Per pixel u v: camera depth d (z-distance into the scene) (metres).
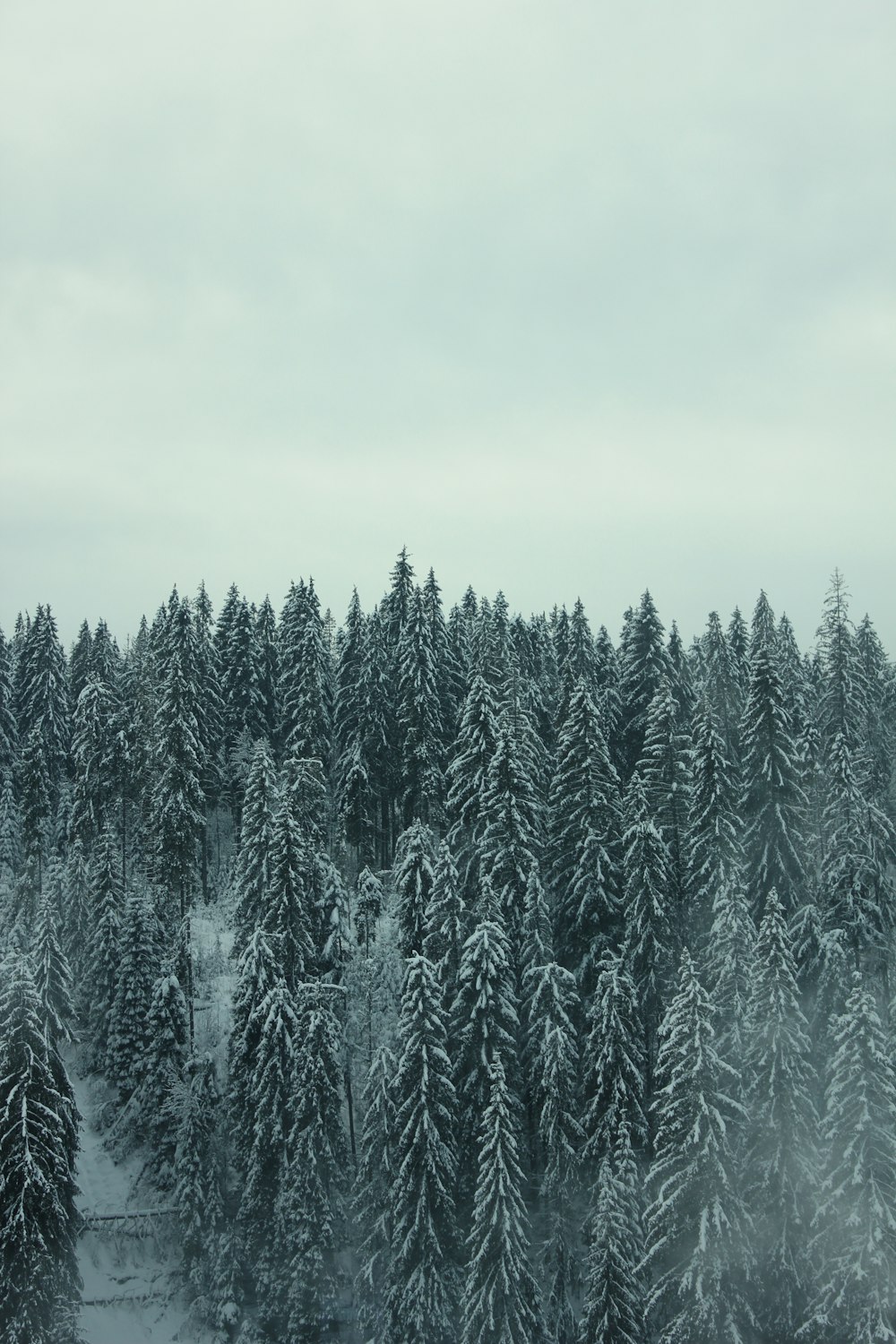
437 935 36.47
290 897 40.00
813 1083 31.47
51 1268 27.98
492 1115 30.78
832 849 38.94
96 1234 37.38
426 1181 31.67
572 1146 34.03
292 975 39.28
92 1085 44.41
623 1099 33.03
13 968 29.44
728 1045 32.06
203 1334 34.38
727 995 33.03
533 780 47.38
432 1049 32.41
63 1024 32.53
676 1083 29.17
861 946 37.06
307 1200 33.53
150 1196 38.75
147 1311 35.31
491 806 40.84
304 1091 34.12
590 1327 29.12
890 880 40.59
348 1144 38.09
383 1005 42.12
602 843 40.00
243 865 46.00
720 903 33.97
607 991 34.16
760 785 40.06
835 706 46.06
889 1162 27.56
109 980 44.53
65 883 48.66
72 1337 28.88
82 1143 41.38
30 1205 27.72
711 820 38.91
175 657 52.94
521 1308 29.59
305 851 43.09
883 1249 26.77
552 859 43.12
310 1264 32.94
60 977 34.81
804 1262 29.22
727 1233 28.17
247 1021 37.50
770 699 40.12
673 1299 29.33
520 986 37.81
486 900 36.44
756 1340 29.11
